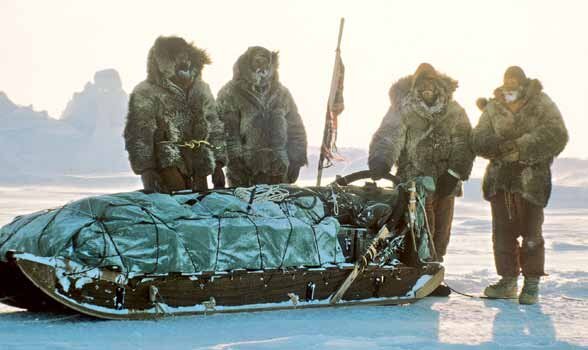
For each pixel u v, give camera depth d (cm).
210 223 927
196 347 780
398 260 1071
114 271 871
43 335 818
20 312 965
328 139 1214
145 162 1091
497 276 1413
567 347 817
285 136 1256
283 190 1030
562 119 1165
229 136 1234
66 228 873
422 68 1191
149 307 898
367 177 1151
